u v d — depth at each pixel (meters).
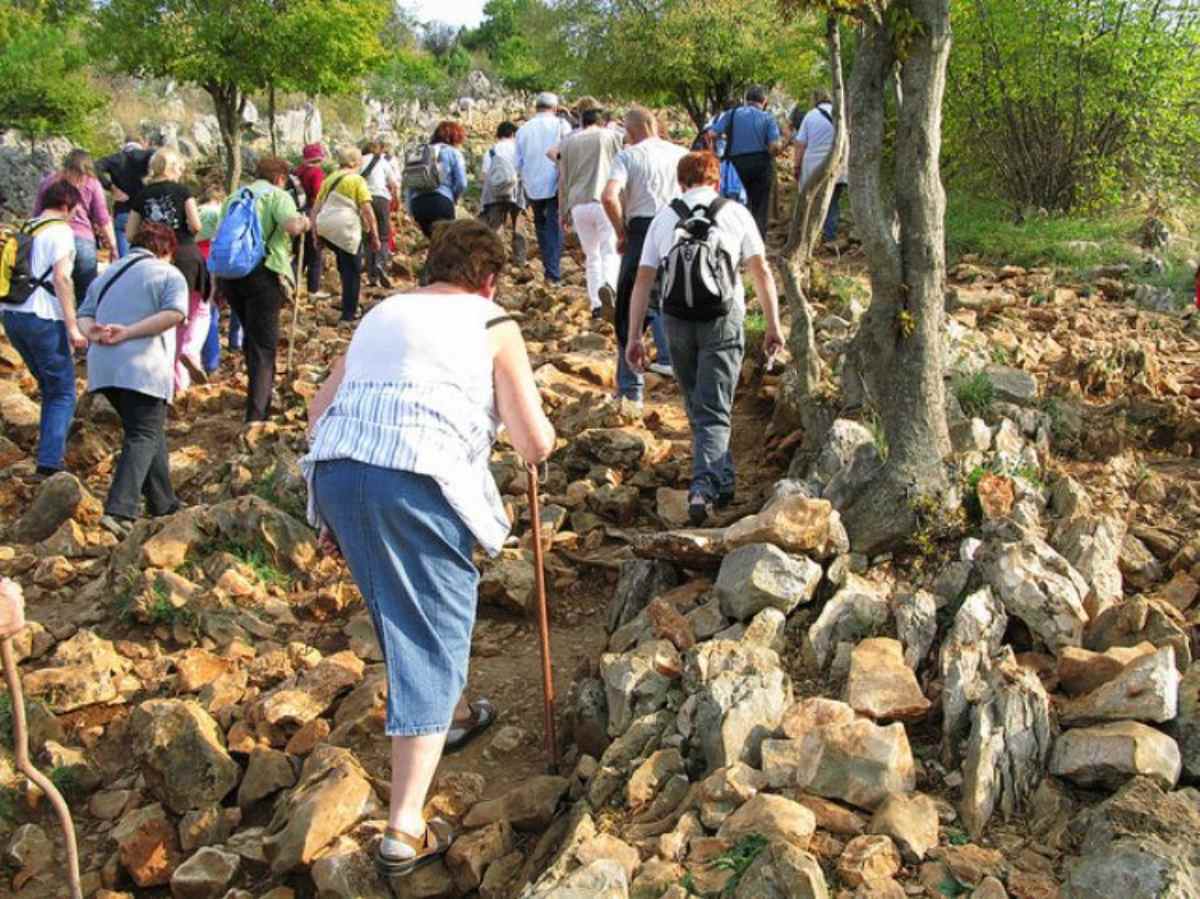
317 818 3.75
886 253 4.60
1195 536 4.63
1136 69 11.42
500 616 5.23
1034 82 11.67
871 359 4.75
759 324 7.68
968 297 8.41
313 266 11.86
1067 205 12.06
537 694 4.61
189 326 8.66
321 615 5.35
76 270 9.12
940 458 4.65
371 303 11.73
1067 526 4.49
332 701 4.55
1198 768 3.40
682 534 4.71
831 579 4.39
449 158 12.20
